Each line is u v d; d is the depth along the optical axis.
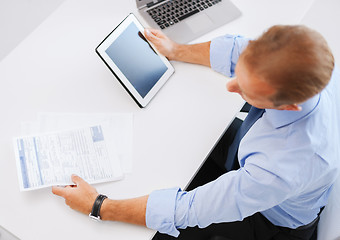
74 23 1.24
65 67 1.18
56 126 1.10
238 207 0.92
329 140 0.86
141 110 1.14
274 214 1.12
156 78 1.16
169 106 1.15
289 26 0.66
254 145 0.93
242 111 1.39
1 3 2.12
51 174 1.03
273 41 0.64
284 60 0.63
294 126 0.85
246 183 0.89
